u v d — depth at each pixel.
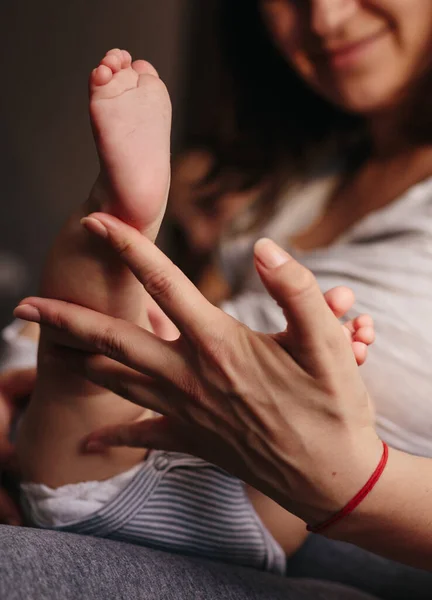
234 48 0.94
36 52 1.90
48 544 0.49
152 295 0.46
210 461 0.51
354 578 0.66
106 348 0.49
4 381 0.65
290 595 0.54
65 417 0.55
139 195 0.48
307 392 0.46
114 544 0.52
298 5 0.73
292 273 0.42
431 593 0.66
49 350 0.53
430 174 0.75
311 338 0.44
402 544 0.49
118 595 0.47
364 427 0.47
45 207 1.92
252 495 0.58
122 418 0.55
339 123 0.90
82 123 1.90
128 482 0.56
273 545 0.59
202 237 1.04
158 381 0.49
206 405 0.48
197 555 0.57
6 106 1.91
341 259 0.68
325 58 0.73
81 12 1.88
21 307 0.49
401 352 0.63
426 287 0.64
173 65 1.82
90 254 0.49
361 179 0.83
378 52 0.71
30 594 0.44
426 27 0.69
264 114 0.96
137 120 0.48
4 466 0.61
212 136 1.02
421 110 0.76
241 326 0.46
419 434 0.63
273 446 0.47
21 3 1.89
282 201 0.90
